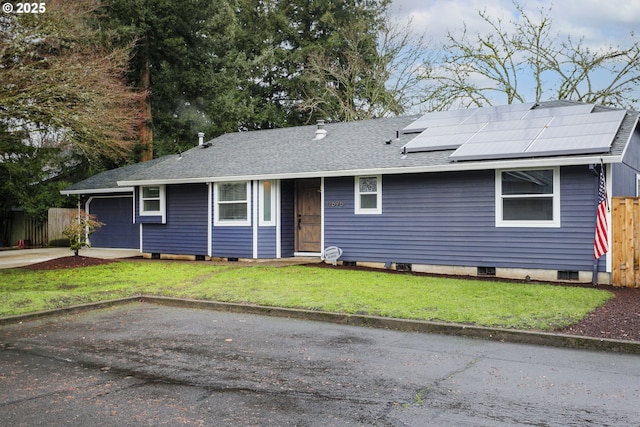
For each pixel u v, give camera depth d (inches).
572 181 456.8
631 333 264.4
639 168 563.2
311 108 1266.0
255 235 634.2
